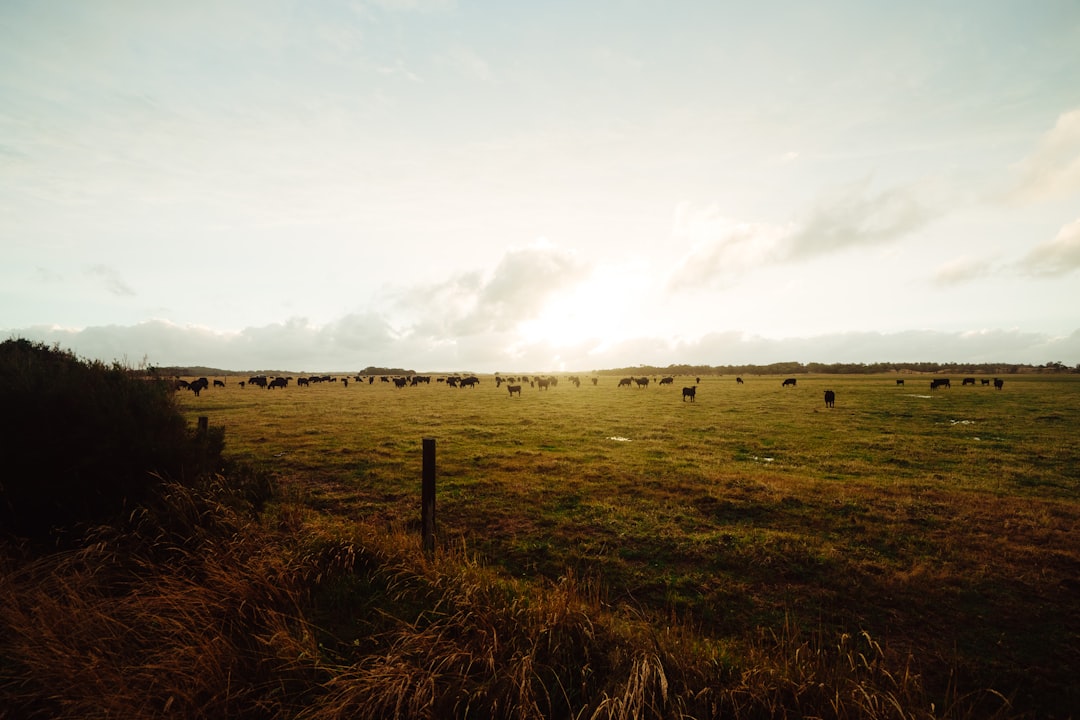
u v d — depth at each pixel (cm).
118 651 437
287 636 448
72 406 625
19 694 380
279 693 411
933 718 389
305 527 710
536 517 1026
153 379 788
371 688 397
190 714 377
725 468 1509
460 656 446
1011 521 994
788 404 3756
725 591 698
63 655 407
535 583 693
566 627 486
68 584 490
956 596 685
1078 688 487
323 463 1541
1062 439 2048
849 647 535
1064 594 688
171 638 451
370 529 735
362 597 564
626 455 1731
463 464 1552
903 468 1546
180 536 613
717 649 514
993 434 2211
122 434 653
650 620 612
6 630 454
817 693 410
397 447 1839
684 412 3256
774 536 910
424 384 7606
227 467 788
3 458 575
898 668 516
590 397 4756
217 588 527
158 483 664
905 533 933
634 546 870
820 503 1120
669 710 394
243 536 616
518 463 1559
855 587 709
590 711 393
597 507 1088
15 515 588
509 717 386
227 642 448
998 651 557
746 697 414
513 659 431
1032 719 441
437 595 560
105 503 623
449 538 906
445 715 389
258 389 6041
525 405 3816
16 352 728
